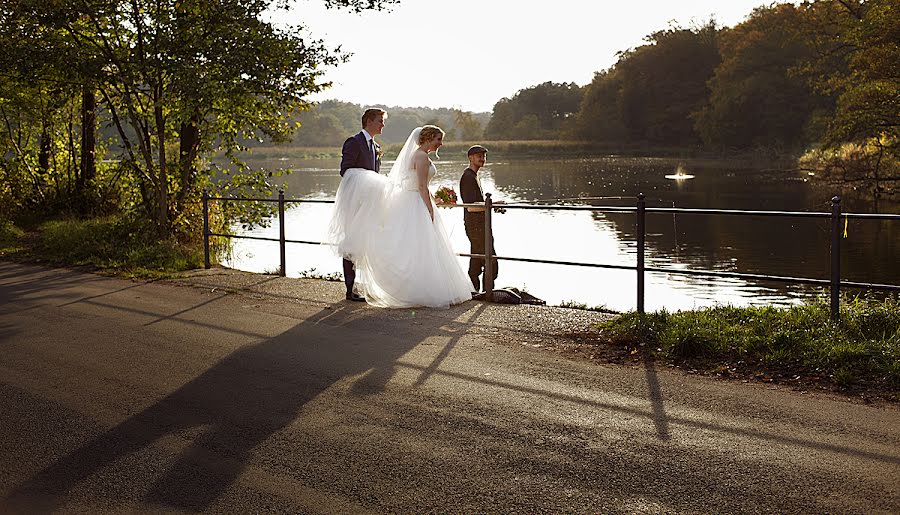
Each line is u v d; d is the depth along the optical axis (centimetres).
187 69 1173
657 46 10175
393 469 388
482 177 4934
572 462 388
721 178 4347
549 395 491
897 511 325
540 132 14388
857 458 378
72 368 588
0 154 1923
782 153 6347
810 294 1162
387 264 773
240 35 1219
